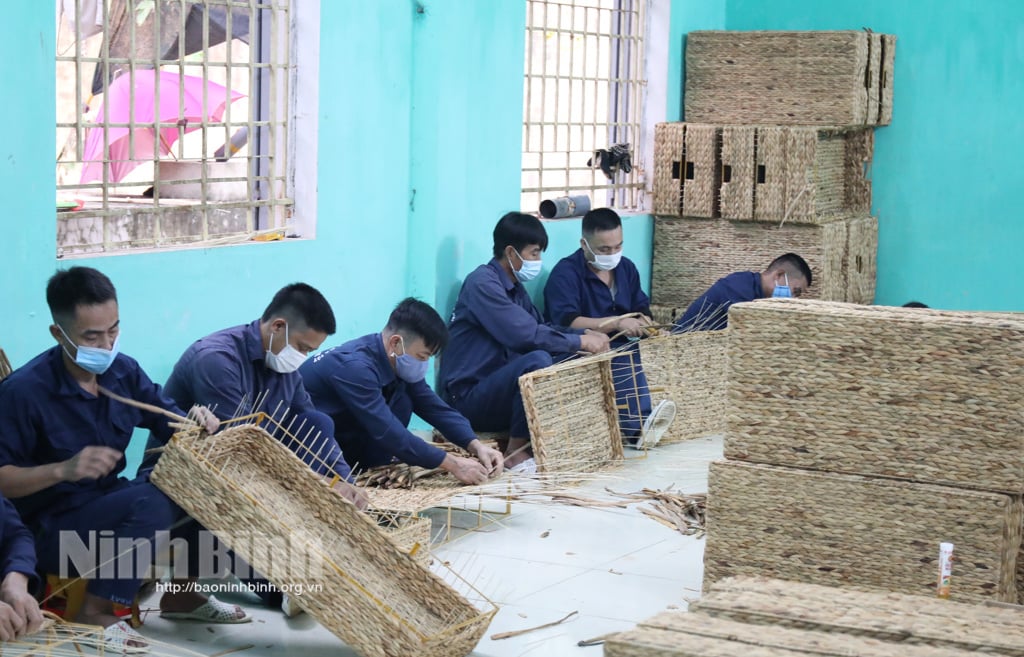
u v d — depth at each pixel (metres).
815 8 7.80
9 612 2.96
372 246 5.53
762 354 3.59
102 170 4.75
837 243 7.21
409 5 5.59
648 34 7.46
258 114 5.14
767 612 2.60
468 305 5.71
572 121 7.06
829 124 7.20
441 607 3.46
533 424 5.06
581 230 6.90
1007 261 7.52
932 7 7.51
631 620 3.73
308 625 3.65
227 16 4.89
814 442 3.56
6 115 3.97
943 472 3.43
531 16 6.59
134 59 4.52
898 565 3.49
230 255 4.80
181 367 4.01
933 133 7.60
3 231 3.99
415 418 5.75
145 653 3.35
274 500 3.59
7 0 3.94
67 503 3.45
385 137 5.54
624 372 5.77
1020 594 3.48
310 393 4.63
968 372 3.37
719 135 7.24
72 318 3.32
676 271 7.49
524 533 4.56
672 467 5.50
